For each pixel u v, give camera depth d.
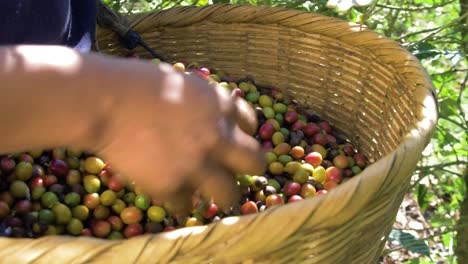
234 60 1.68
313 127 1.56
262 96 1.61
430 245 2.18
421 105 1.11
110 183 1.34
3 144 0.58
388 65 1.36
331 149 1.53
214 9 1.61
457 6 2.17
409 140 0.94
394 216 1.05
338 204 0.78
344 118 1.56
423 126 1.01
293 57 1.60
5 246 0.69
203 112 0.59
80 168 1.38
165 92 0.59
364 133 1.50
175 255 0.72
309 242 0.82
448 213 2.08
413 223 2.28
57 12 1.20
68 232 1.29
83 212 1.31
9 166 1.30
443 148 2.03
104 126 0.58
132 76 0.59
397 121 1.30
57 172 1.35
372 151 1.46
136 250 0.71
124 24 1.54
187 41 1.67
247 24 1.61
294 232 0.77
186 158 0.58
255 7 1.59
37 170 1.34
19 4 1.09
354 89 1.50
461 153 1.98
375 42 1.39
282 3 1.88
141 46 1.64
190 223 1.24
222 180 0.60
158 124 0.58
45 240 0.70
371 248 0.98
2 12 1.07
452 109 1.85
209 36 1.65
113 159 0.59
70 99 0.57
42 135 0.58
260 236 0.75
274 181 1.42
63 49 0.60
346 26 1.46
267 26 1.60
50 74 0.57
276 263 0.81
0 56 0.57
